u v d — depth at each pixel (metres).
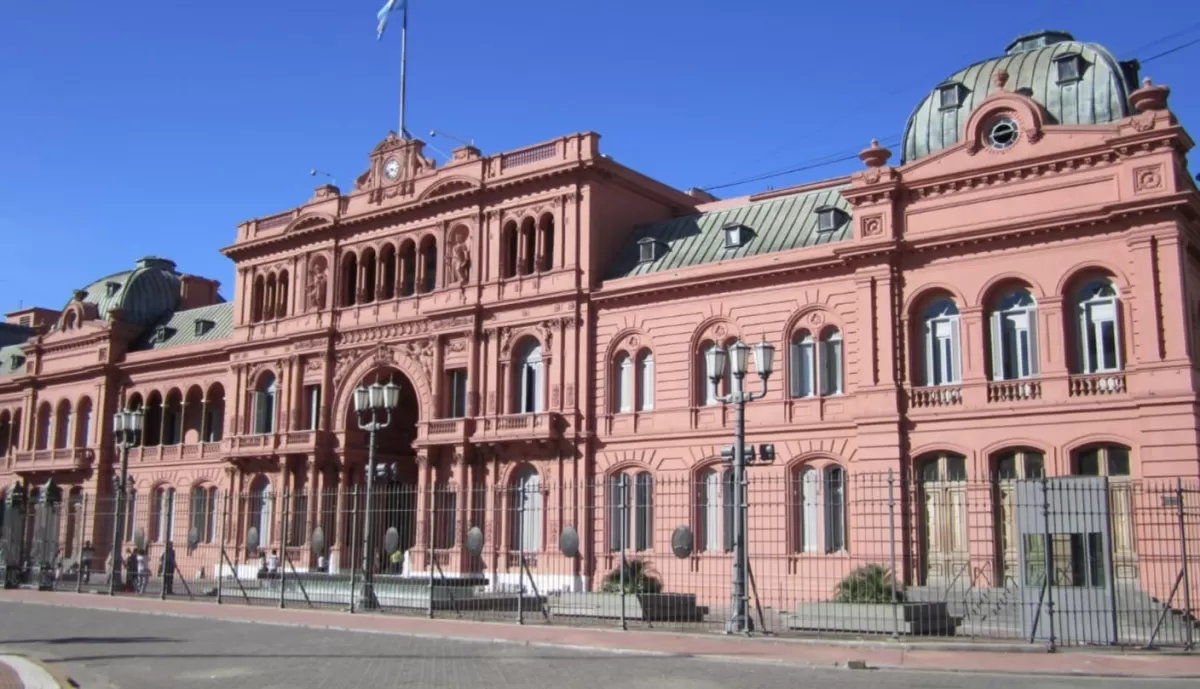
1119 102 40.09
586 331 51.12
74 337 79.31
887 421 41.75
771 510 45.38
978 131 41.53
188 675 22.53
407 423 63.53
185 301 82.00
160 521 71.50
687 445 47.97
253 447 62.97
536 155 54.00
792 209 49.94
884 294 42.81
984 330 40.91
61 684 20.75
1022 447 39.38
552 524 50.53
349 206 61.75
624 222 54.31
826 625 31.08
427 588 41.97
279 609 39.78
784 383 45.84
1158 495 36.12
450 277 56.12
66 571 60.59
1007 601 34.44
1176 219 37.28
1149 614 32.50
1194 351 38.91
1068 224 39.00
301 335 61.84
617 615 35.22
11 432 84.94
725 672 22.97
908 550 40.78
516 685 20.92
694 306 48.75
